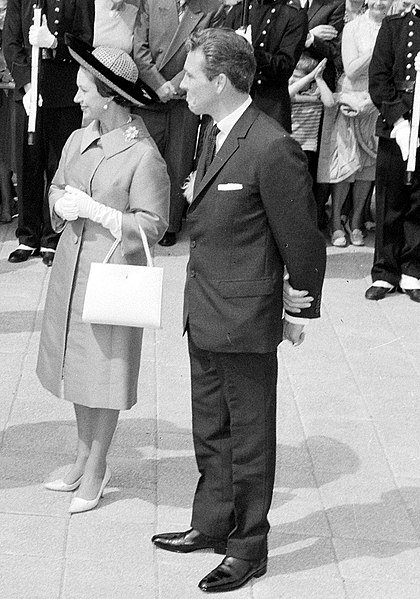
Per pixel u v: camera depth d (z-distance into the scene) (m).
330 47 8.78
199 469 4.67
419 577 4.66
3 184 9.21
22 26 8.06
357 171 9.02
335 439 5.88
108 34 8.31
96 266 4.63
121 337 4.80
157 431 5.80
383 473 5.55
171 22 8.44
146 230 4.73
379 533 4.99
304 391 6.46
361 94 8.76
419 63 7.39
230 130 4.23
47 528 4.82
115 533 4.82
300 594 4.47
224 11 8.54
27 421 5.79
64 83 8.11
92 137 4.82
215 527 4.65
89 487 4.97
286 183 4.11
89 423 5.04
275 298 4.26
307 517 5.09
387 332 7.49
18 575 4.46
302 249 4.17
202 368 4.49
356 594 4.51
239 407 4.38
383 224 8.07
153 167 4.77
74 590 4.38
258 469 4.41
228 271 4.25
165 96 8.46
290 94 8.60
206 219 4.25
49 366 4.96
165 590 4.43
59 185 4.93
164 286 7.95
